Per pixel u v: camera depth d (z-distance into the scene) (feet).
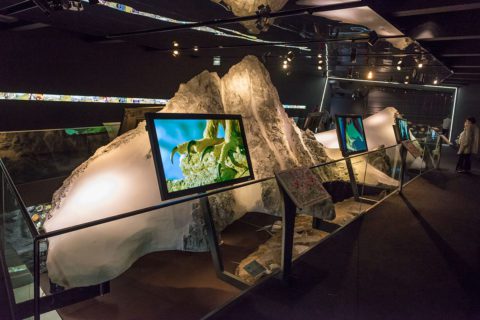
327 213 13.75
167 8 20.81
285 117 17.11
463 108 47.60
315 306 8.20
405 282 9.53
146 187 9.78
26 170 15.52
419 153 19.80
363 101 61.26
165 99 33.14
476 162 35.04
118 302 8.43
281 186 8.89
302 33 28.12
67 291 7.75
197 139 8.46
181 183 7.90
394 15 13.70
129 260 8.82
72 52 24.31
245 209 12.41
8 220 8.17
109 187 9.62
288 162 14.70
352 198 16.11
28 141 15.78
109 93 27.68
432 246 12.16
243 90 15.48
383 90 59.06
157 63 31.42
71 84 24.66
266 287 9.02
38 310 5.58
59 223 8.48
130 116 13.44
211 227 9.90
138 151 10.69
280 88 50.39
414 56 26.20
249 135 14.26
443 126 49.19
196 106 12.96
